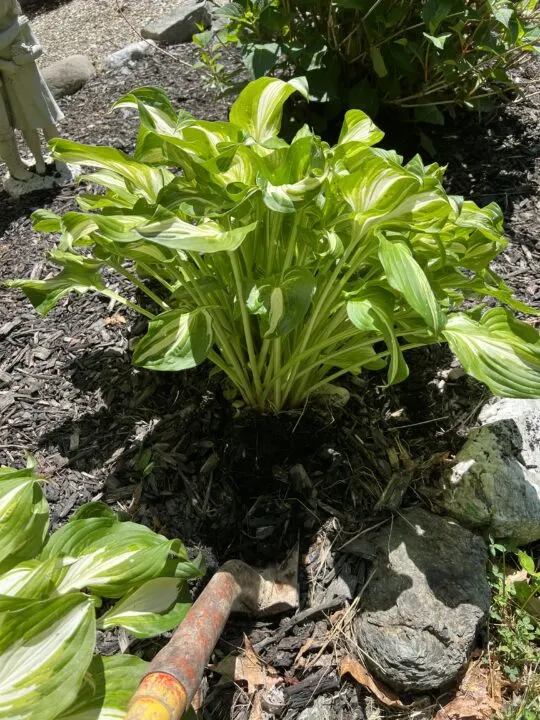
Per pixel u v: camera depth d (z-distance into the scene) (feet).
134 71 14.64
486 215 6.26
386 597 5.74
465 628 5.52
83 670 3.83
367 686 5.44
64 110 13.71
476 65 9.58
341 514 6.43
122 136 12.32
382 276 6.25
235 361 6.49
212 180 5.58
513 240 9.10
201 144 5.52
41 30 19.36
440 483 6.61
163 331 5.66
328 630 5.78
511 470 6.37
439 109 10.87
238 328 6.70
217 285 5.80
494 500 6.24
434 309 4.94
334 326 6.24
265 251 6.19
